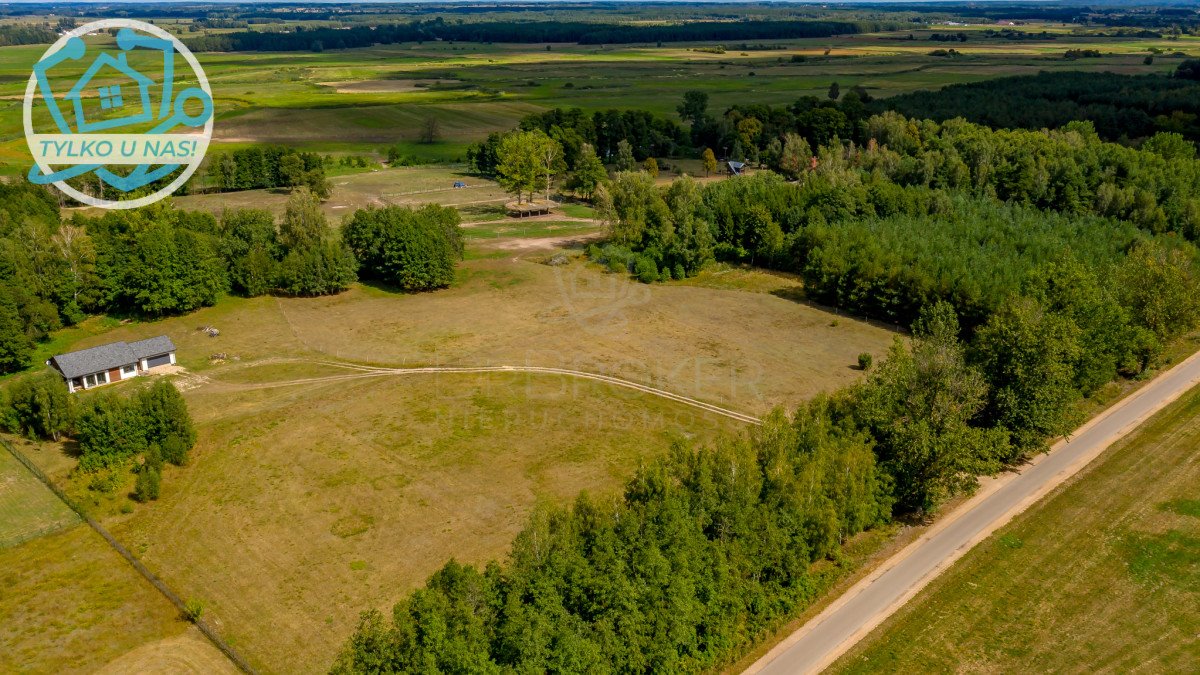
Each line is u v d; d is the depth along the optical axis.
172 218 118.12
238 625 53.09
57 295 100.62
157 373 90.06
